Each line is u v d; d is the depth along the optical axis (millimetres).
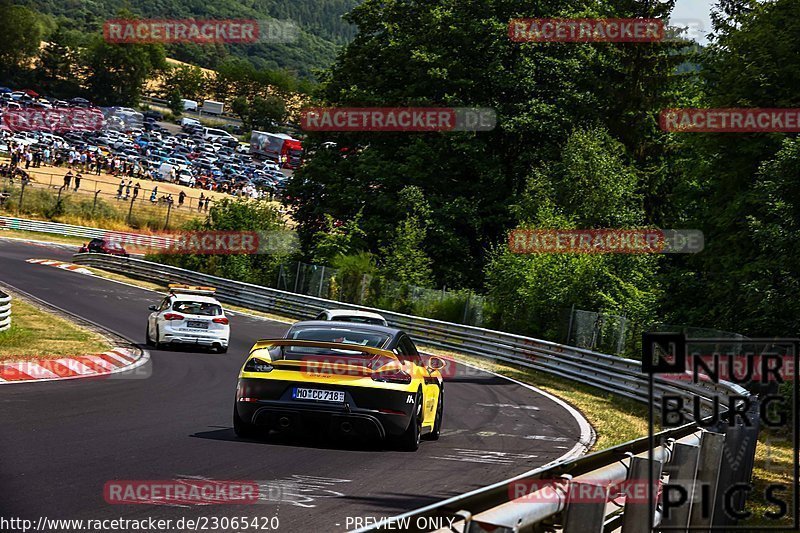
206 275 104500
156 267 113125
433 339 75188
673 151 103438
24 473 17547
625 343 60219
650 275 74875
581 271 70500
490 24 106188
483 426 32625
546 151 104938
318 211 112688
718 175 61406
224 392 36844
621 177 89562
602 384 51188
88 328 60562
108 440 22656
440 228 102250
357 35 118625
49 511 14492
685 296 61906
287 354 24219
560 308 70375
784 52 58594
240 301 99500
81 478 17484
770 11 61469
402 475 20719
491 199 107562
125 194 197375
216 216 113688
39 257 129750
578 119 106625
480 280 105188
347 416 23562
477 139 107000
